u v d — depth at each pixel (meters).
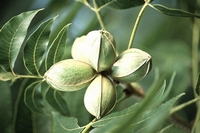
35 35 0.61
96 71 0.60
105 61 0.58
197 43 0.75
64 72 0.58
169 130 0.66
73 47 0.61
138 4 0.64
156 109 0.56
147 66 0.59
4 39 0.61
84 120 0.72
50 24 0.61
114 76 0.60
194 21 0.75
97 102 0.58
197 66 0.74
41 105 0.67
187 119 0.78
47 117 0.72
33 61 0.62
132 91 0.67
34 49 0.62
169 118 0.68
